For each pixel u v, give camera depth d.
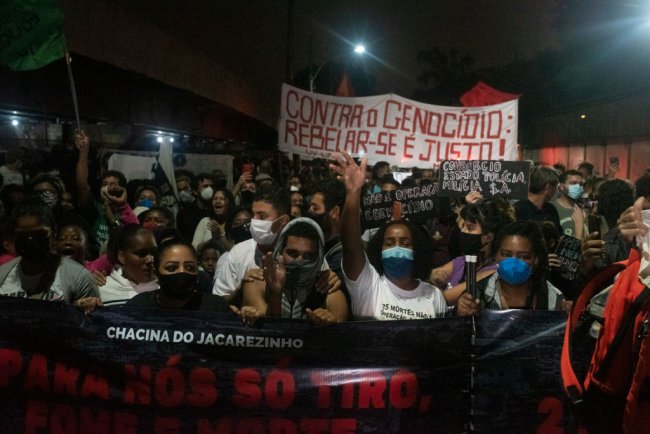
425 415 3.85
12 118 12.03
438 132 9.86
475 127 9.75
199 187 11.38
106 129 16.34
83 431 3.89
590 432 3.46
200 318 3.84
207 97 21.19
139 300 4.24
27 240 4.35
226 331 3.84
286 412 3.86
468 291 3.83
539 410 3.83
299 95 10.05
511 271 4.05
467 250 5.45
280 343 3.84
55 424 3.89
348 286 4.40
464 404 3.85
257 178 12.34
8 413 3.89
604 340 3.38
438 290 4.50
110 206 7.12
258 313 3.83
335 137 10.05
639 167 24.73
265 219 5.04
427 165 9.91
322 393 3.84
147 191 8.94
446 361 3.84
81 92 14.28
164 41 16.27
